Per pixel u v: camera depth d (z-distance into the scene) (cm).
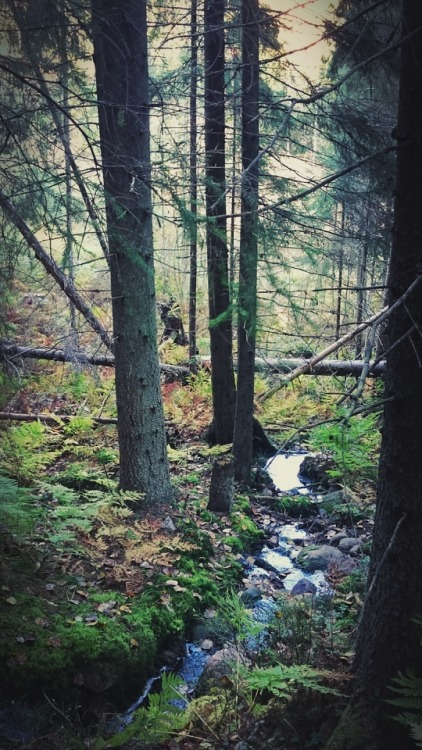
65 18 399
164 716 356
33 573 502
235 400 862
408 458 296
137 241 559
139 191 532
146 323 609
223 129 716
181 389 1079
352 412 226
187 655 489
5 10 356
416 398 289
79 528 575
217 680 423
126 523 601
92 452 809
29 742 364
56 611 464
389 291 300
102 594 499
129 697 434
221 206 615
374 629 320
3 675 397
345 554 628
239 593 555
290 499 764
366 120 609
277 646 420
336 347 909
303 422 939
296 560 638
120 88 529
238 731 358
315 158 788
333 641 410
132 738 363
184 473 806
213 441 887
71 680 412
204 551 603
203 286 1193
